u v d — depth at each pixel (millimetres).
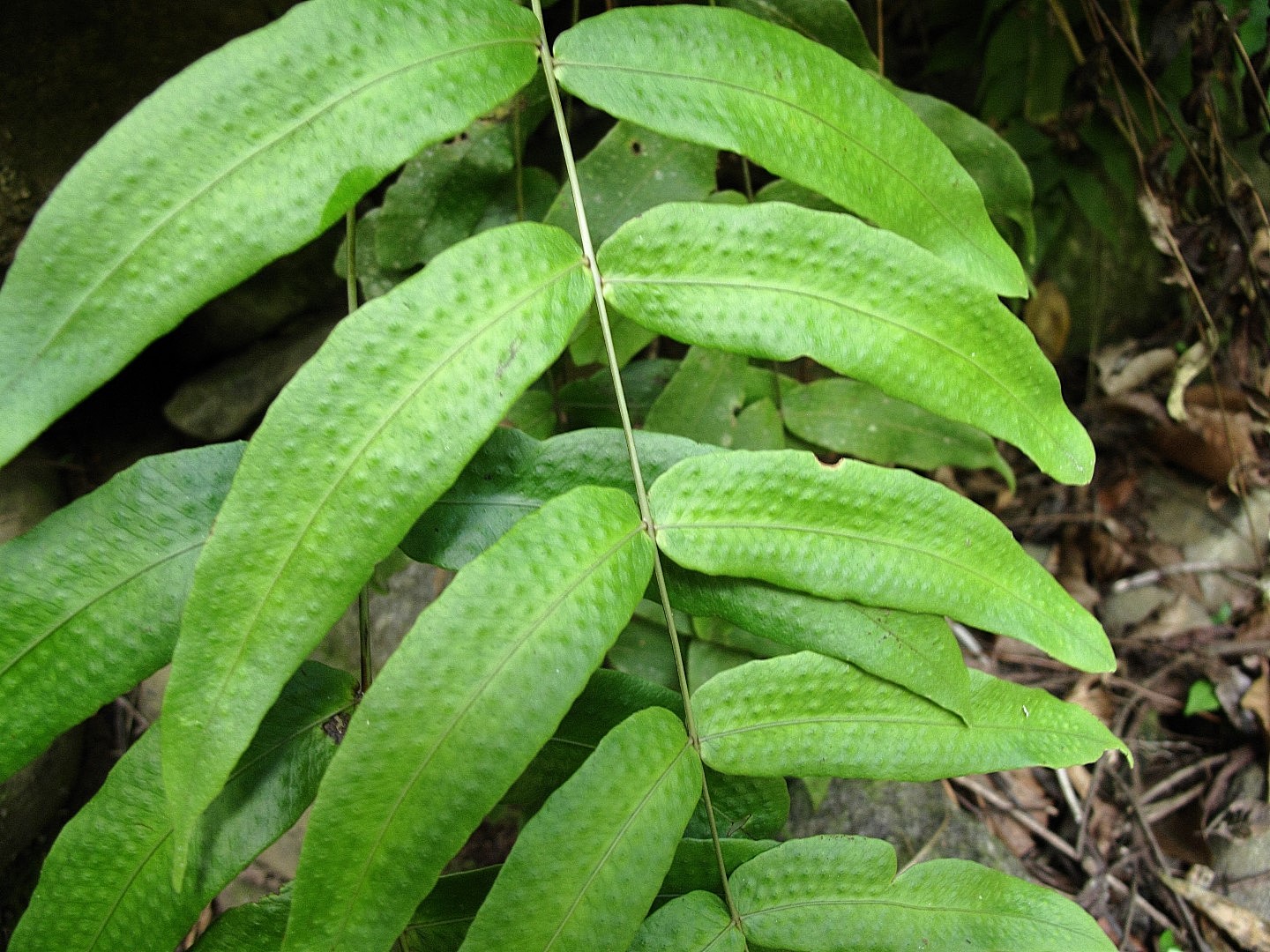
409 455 191
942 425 328
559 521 201
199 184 189
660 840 206
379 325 192
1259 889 381
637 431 225
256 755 217
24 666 199
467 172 289
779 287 214
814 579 214
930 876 227
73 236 185
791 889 224
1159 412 480
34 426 182
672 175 287
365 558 189
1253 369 393
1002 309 220
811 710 221
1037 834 411
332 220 193
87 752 383
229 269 189
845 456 345
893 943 223
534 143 382
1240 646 447
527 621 194
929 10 449
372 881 189
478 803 190
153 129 188
